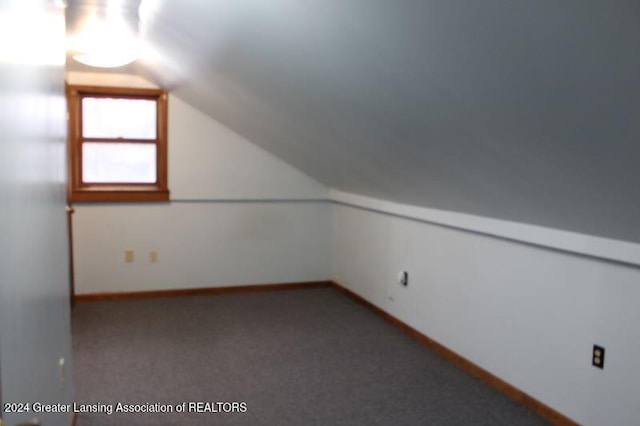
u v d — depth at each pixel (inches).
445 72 73.5
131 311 195.2
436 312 160.1
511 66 63.6
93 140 204.8
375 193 183.6
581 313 110.9
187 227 217.9
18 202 60.3
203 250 220.7
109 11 113.2
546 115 70.2
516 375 128.9
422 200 155.3
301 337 170.4
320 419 118.1
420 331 168.4
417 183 139.8
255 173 222.5
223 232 222.5
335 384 135.9
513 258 129.0
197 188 216.2
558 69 59.2
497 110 76.4
